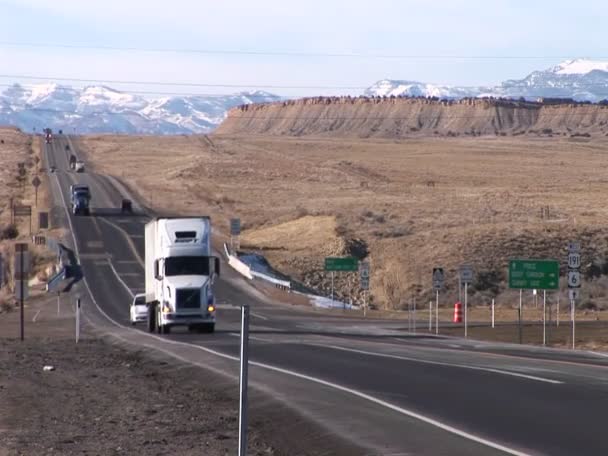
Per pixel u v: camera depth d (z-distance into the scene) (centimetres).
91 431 4941
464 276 14312
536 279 13112
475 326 15688
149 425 5147
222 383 7062
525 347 11069
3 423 5203
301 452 4472
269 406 5806
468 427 4819
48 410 5725
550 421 4962
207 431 4956
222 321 15750
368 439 4622
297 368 7800
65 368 8281
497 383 6588
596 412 5241
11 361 8706
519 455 4088
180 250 12862
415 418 5138
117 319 16212
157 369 8388
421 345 10938
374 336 12988
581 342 12444
